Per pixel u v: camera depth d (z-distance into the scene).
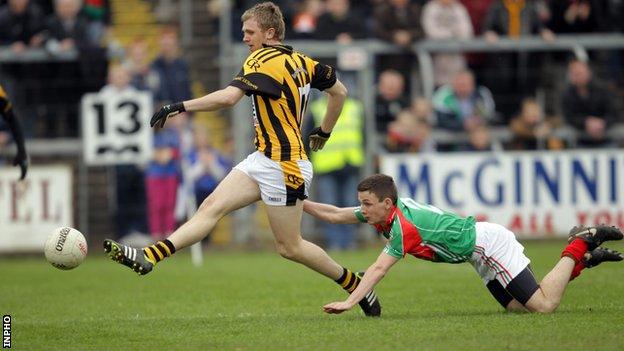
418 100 61.56
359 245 62.28
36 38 64.50
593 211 60.56
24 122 63.88
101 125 55.88
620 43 65.12
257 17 30.19
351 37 64.25
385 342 25.91
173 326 30.16
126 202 62.19
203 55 72.88
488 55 65.50
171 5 76.31
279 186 29.77
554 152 60.50
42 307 37.53
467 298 36.72
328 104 31.42
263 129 29.80
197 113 69.56
